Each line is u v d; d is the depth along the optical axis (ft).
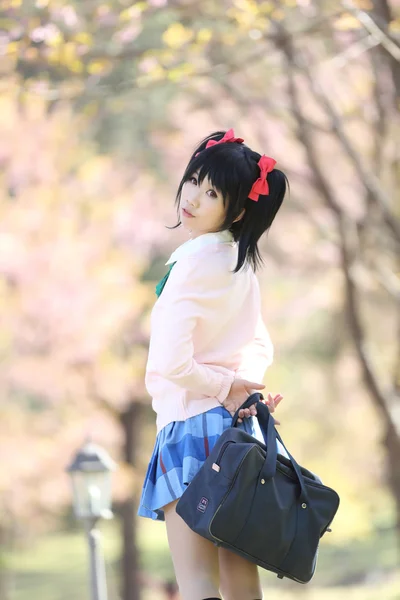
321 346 80.18
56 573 109.50
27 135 55.52
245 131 51.65
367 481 85.81
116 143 74.54
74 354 56.59
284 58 42.98
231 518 11.50
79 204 59.57
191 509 11.62
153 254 77.20
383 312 65.92
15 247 53.78
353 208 52.65
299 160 51.19
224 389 12.48
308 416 85.46
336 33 37.99
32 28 30.96
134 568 87.97
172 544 12.42
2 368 55.31
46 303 54.70
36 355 55.83
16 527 72.02
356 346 49.01
